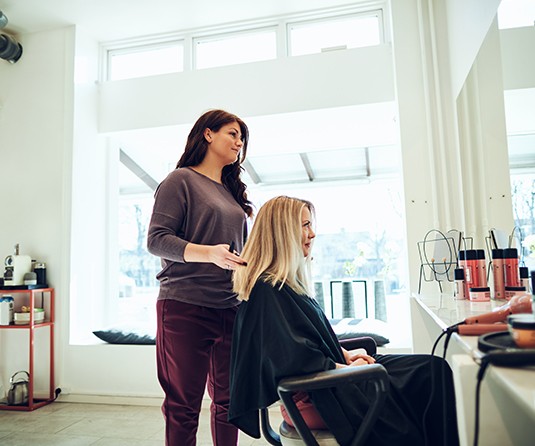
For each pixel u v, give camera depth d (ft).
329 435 3.53
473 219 6.70
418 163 8.71
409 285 8.47
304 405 3.73
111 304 11.48
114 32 11.35
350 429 3.42
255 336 3.80
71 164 10.50
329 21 10.75
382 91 9.67
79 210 10.62
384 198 13.28
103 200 11.54
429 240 7.78
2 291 9.68
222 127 5.47
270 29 11.02
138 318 13.17
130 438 7.75
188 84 10.71
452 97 8.41
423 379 3.85
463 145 7.47
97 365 9.98
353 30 10.68
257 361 3.75
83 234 10.73
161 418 8.82
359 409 3.51
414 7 9.13
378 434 3.42
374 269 13.24
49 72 10.95
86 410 9.39
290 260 4.06
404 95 8.94
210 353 5.20
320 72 10.01
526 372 1.83
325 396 3.49
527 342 1.99
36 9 10.28
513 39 4.68
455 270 5.49
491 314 2.88
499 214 5.26
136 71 11.87
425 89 8.75
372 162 12.96
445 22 8.77
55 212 10.48
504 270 4.73
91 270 10.96
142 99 11.02
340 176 13.38
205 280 5.04
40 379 10.16
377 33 10.51
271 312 3.75
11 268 9.80
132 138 11.86
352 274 13.23
